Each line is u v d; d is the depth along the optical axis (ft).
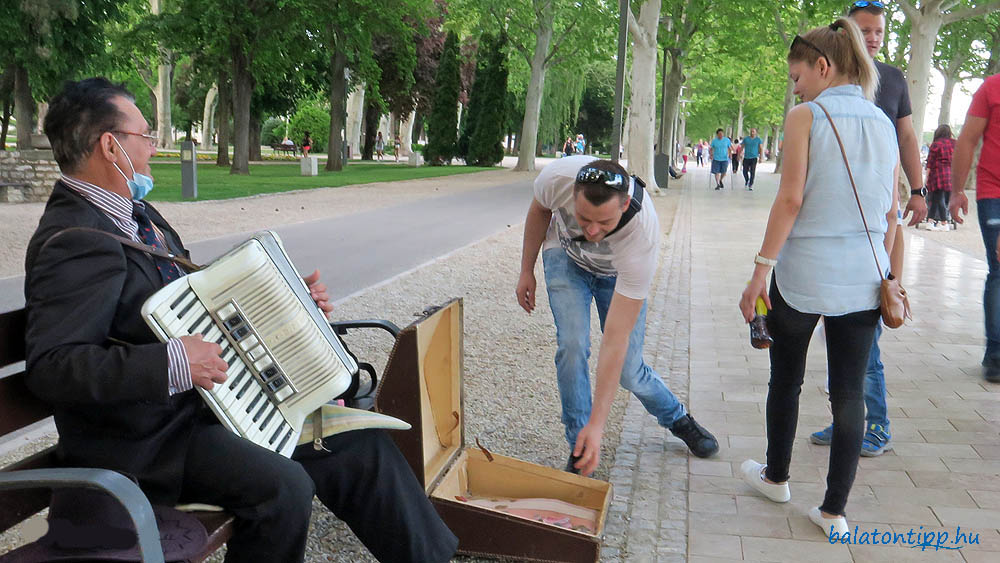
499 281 29.99
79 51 65.46
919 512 11.72
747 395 17.07
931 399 16.69
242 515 7.86
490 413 15.85
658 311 25.48
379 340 20.85
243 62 88.07
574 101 189.67
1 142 94.84
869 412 13.83
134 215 8.36
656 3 68.44
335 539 10.77
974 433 14.79
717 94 197.57
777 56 121.90
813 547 10.74
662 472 13.16
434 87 149.07
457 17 117.50
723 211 61.67
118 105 7.84
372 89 98.37
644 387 13.20
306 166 90.84
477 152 141.18
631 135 73.15
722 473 13.14
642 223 10.40
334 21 85.97
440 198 67.62
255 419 7.98
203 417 8.11
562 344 12.23
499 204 63.93
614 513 11.62
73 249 7.28
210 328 7.72
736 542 10.86
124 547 7.09
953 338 21.84
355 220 49.47
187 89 177.58
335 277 30.14
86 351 7.00
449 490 10.91
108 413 7.56
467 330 22.39
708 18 97.55
